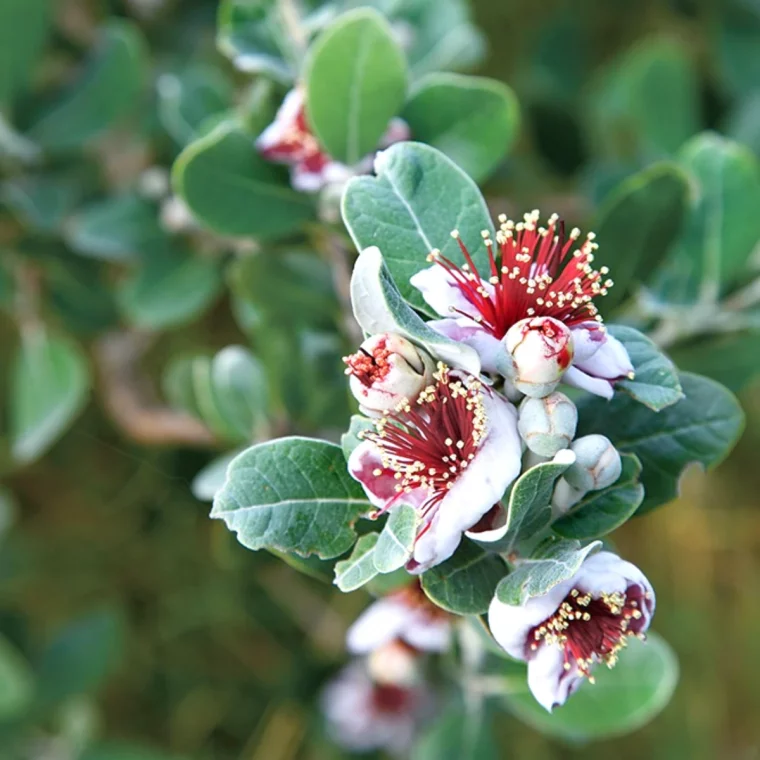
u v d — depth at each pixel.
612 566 0.52
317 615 1.02
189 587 1.08
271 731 1.04
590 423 0.57
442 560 0.52
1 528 1.00
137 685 1.10
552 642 0.52
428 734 0.69
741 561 1.12
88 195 0.78
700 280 0.66
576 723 0.64
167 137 0.76
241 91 0.86
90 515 1.10
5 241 0.76
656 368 0.53
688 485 1.10
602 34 1.08
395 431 0.52
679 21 1.06
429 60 0.71
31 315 0.78
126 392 0.89
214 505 0.53
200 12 0.88
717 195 0.66
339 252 0.65
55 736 0.92
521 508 0.51
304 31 0.64
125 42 0.73
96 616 0.91
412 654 0.68
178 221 0.73
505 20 1.08
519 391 0.52
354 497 0.54
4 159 0.74
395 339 0.52
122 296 0.75
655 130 0.84
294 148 0.62
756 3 0.89
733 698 1.12
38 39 0.72
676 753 1.09
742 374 0.67
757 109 0.85
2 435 1.07
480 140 0.63
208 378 0.69
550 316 0.53
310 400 0.69
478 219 0.55
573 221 0.86
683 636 1.11
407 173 0.55
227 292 1.07
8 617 0.94
